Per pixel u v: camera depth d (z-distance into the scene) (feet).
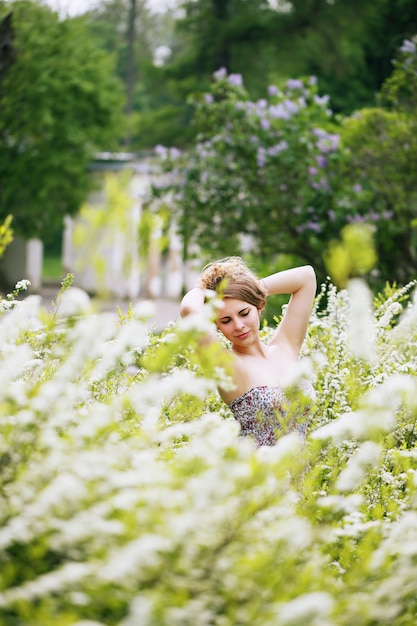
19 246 99.55
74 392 8.20
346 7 88.43
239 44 98.43
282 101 49.03
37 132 83.15
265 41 96.48
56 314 8.95
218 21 98.73
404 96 45.88
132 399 7.76
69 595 6.19
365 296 8.96
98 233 5.70
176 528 6.32
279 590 6.61
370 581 7.26
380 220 41.98
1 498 7.16
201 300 11.54
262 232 46.85
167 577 6.37
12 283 99.19
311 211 44.32
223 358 8.56
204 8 102.94
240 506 6.77
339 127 48.34
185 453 7.97
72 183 92.12
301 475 8.91
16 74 71.46
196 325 8.00
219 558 6.59
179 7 106.32
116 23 165.89
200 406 10.79
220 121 48.47
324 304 19.75
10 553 6.79
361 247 5.64
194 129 109.29
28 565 6.61
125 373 10.80
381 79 94.58
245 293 11.89
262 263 47.19
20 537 6.56
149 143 111.96
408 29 86.07
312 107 47.96
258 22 96.43
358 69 95.66
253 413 11.73
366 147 43.91
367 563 7.38
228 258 12.42
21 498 7.00
